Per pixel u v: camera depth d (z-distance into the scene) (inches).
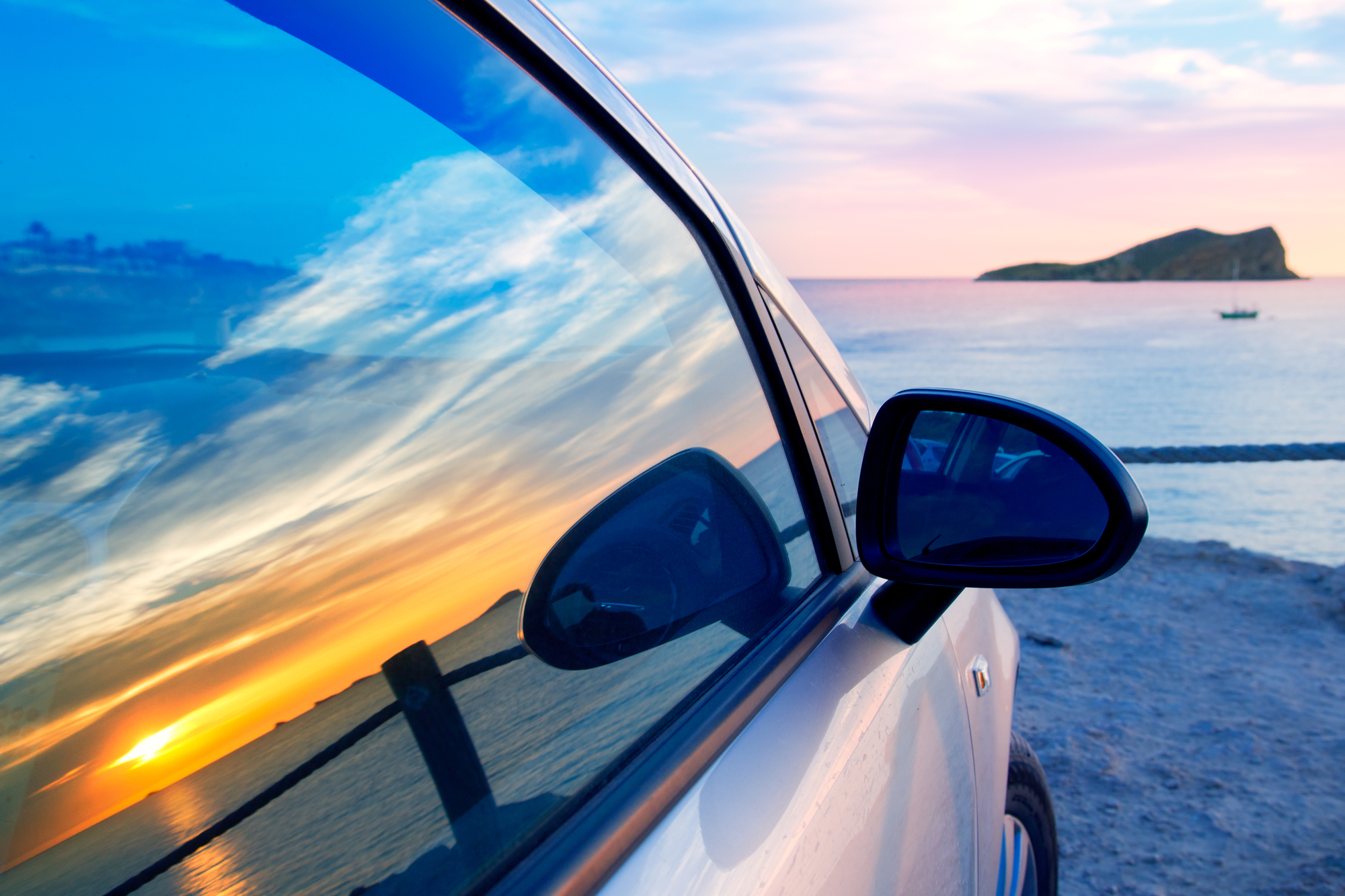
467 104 35.2
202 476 23.7
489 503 31.4
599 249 40.9
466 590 29.5
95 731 20.2
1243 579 258.1
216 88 26.7
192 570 22.9
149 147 24.8
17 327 21.2
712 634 40.3
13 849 18.6
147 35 25.4
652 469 39.8
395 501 28.3
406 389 29.8
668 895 28.5
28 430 20.9
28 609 19.9
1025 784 87.6
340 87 30.3
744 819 33.5
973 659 67.0
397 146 31.9
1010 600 245.3
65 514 21.0
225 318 25.3
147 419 23.0
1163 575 264.1
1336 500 2134.6
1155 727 163.5
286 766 23.1
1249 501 2119.8
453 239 33.4
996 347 6889.8
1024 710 173.0
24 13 23.0
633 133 44.7
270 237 27.1
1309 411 4170.8
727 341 49.4
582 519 35.1
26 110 22.7
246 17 27.8
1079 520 44.8
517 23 37.8
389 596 27.1
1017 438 47.4
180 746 21.4
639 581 37.2
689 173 50.7
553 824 28.4
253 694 23.0
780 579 47.7
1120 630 217.9
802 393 56.2
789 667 43.0
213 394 24.6
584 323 38.8
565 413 36.1
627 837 29.3
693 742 34.5
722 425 46.3
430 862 24.7
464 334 32.6
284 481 25.5
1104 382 5036.9
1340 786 140.1
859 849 40.1
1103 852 126.5
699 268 48.7
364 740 24.9
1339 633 211.6
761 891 31.8
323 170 29.1
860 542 48.7
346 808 23.8
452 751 26.8
